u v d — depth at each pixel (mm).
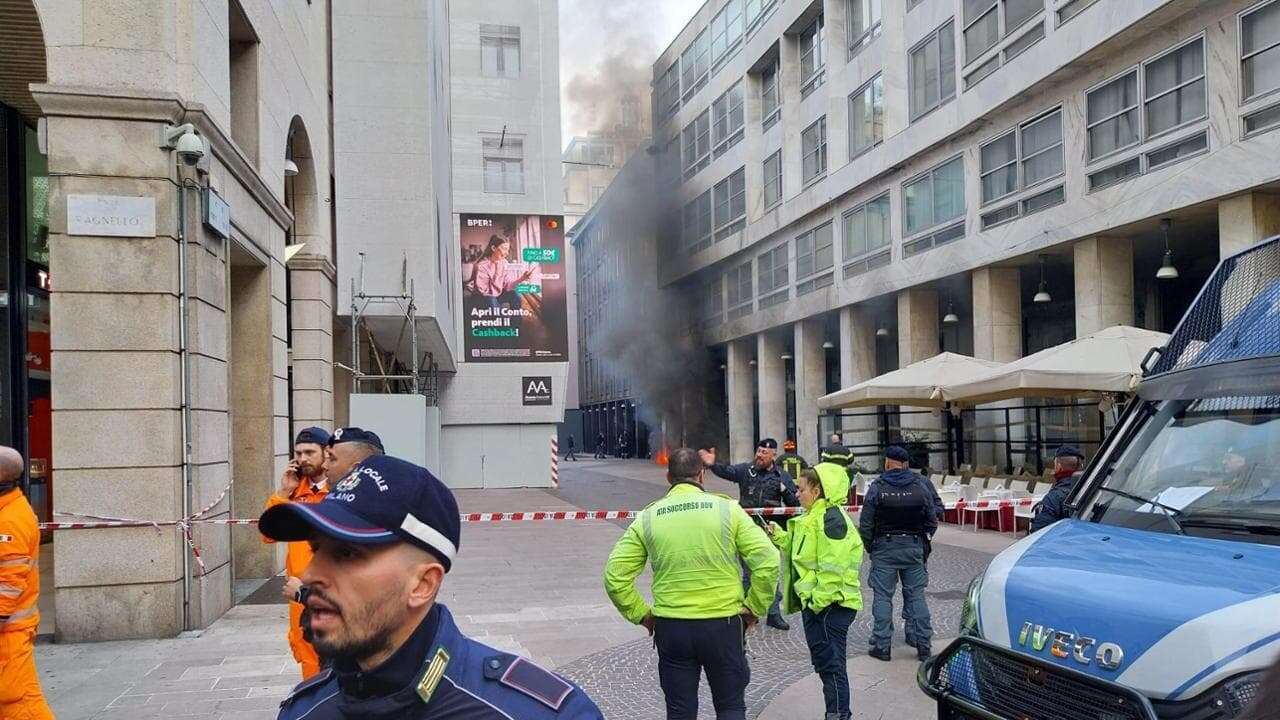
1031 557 3311
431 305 17719
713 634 4117
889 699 5977
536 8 30000
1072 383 12883
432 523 1430
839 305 28641
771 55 34062
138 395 7586
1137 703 2439
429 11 18328
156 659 6871
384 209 17703
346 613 1378
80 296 7512
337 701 1491
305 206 14336
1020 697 2895
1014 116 20141
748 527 4207
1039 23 18531
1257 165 13875
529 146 29609
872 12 26906
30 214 10859
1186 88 15375
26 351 10586
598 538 14961
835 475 5402
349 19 17797
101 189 7562
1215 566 2789
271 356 10617
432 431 20938
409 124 17844
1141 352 13008
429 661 1434
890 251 25734
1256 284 3865
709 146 40438
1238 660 2318
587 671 6672
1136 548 3139
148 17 7738
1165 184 15727
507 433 28812
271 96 10867
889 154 24984
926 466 22047
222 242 8664
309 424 14062
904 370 17922
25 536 4105
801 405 31812
